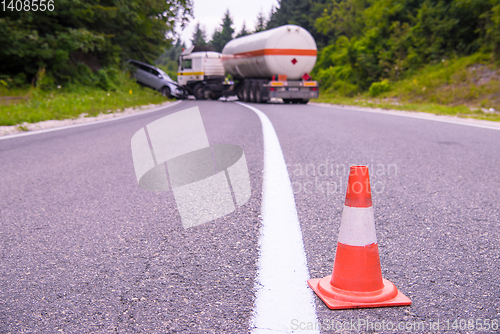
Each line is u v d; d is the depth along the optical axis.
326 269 1.98
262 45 19.95
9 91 17.91
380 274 1.74
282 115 12.27
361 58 29.45
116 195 3.40
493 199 3.22
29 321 1.55
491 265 2.01
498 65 19.36
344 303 1.66
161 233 2.49
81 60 24.38
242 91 24.53
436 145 6.07
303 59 20.03
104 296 1.73
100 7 21.94
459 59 22.69
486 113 12.76
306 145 6.04
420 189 3.54
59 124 10.08
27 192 3.56
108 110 14.44
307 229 2.52
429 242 2.32
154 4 26.97
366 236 1.73
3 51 18.31
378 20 31.52
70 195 3.44
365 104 18.50
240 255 2.14
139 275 1.93
